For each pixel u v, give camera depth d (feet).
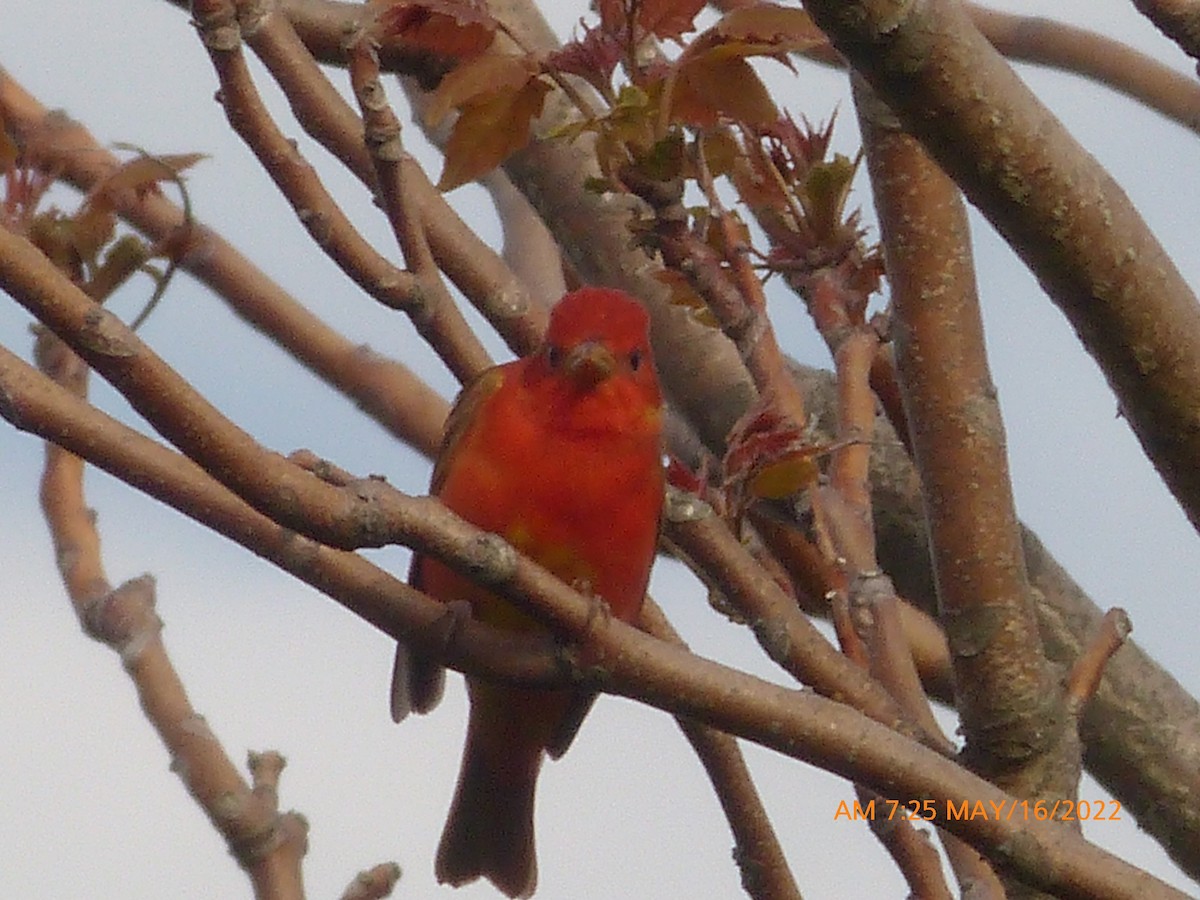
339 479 20.07
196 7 22.02
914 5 18.70
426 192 28.81
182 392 17.56
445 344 26.55
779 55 22.80
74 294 17.21
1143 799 35.37
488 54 23.00
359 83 23.43
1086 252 20.76
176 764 28.40
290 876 28.02
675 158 23.25
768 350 23.86
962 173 20.22
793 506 24.81
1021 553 23.16
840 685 22.86
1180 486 22.45
